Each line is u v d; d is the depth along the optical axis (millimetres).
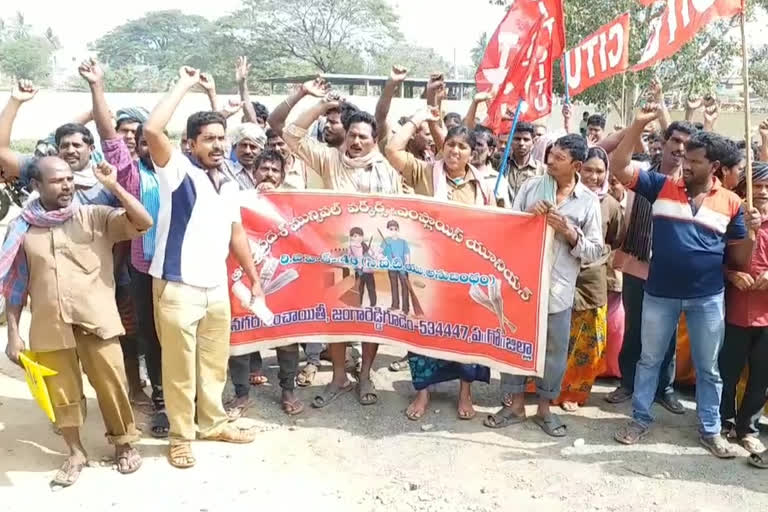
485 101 6566
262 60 60406
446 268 5004
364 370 5391
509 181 6203
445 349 5051
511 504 4023
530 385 5504
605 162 5156
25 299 4086
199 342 4504
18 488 4090
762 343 4539
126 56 75875
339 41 61188
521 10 5613
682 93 23031
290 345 5176
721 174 4711
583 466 4473
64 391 4113
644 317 4707
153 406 5141
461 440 4816
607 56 6746
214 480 4230
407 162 5219
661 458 4574
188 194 4230
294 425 5039
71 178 3969
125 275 4957
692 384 5664
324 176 5273
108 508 3914
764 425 5055
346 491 4156
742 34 4375
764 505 4031
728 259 4656
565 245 4770
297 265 5160
